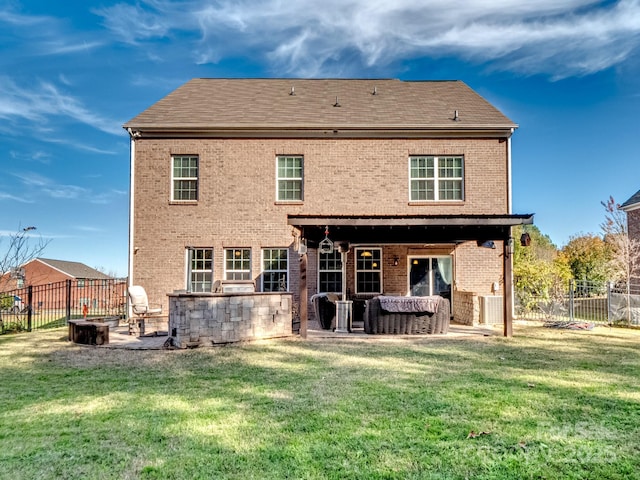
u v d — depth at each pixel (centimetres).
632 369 683
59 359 795
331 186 1380
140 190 1381
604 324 1269
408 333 1059
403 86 1666
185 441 397
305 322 1019
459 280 1372
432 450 374
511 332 1034
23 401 530
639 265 1850
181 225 1374
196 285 1374
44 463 357
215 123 1368
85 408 500
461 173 1388
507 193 1366
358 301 1316
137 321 1202
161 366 726
